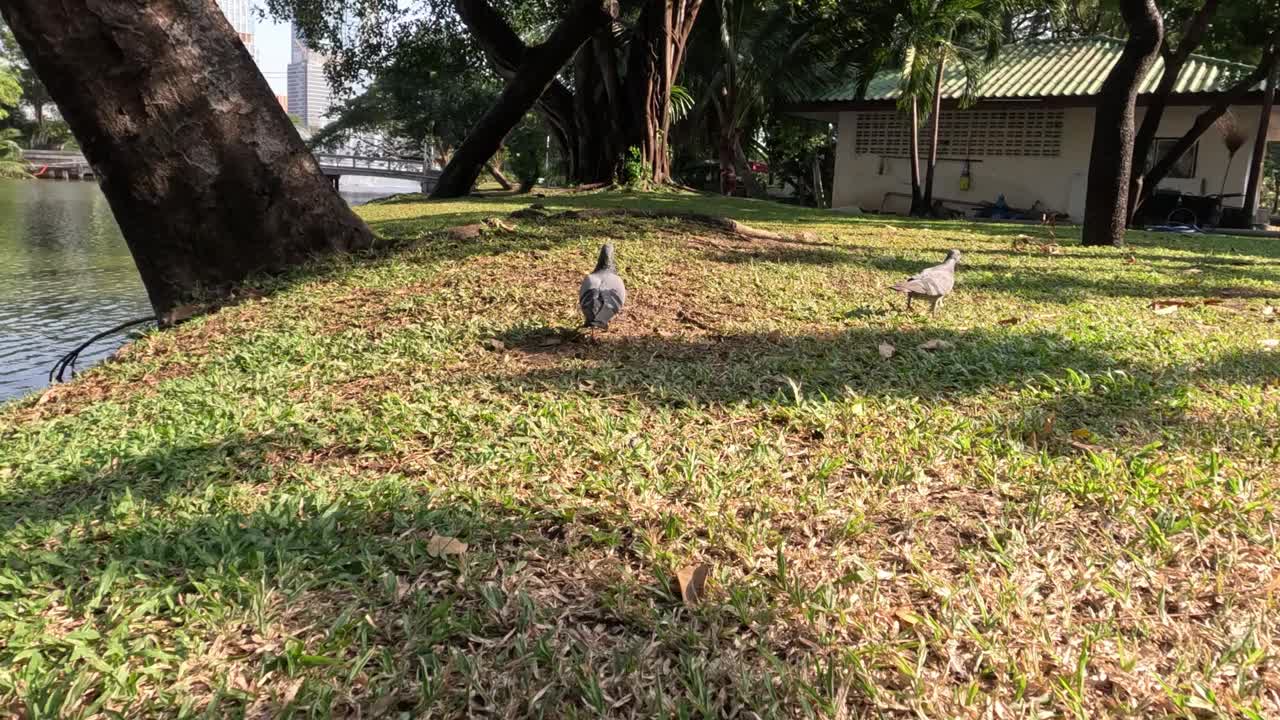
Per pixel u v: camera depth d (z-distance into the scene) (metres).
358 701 2.03
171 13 7.09
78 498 3.33
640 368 4.79
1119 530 2.89
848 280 7.57
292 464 3.53
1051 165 22.30
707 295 6.75
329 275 7.41
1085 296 7.20
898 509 3.05
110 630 2.30
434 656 2.14
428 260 7.89
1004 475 3.33
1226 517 2.97
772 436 3.76
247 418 4.13
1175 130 20.94
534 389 4.43
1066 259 9.66
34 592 2.49
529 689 2.05
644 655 2.18
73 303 13.55
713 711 1.97
